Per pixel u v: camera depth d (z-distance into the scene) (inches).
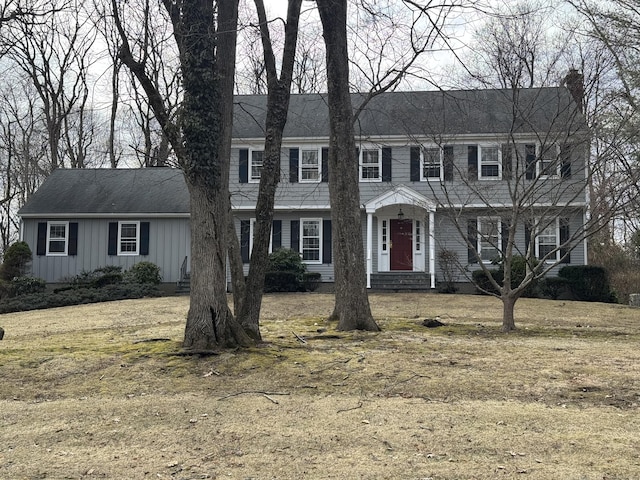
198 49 328.8
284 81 379.6
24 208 954.1
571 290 809.5
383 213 922.1
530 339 398.3
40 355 337.1
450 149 778.8
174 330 485.4
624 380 273.3
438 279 876.6
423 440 204.2
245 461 188.7
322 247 920.9
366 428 217.8
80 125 1429.6
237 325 344.2
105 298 798.5
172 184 1013.2
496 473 174.4
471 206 826.2
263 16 395.9
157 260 938.1
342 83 467.2
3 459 194.7
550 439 202.4
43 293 836.6
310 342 381.4
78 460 192.4
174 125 332.8
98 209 946.7
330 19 463.8
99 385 283.3
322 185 917.8
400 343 375.2
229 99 362.9
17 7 464.1
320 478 173.3
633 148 557.9
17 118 1381.6
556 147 553.6
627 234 1111.6
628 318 585.6
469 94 823.7
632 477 169.9
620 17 628.4
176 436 214.1
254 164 932.0
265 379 287.3
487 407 240.7
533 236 442.6
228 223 392.5
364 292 454.0
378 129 887.1
